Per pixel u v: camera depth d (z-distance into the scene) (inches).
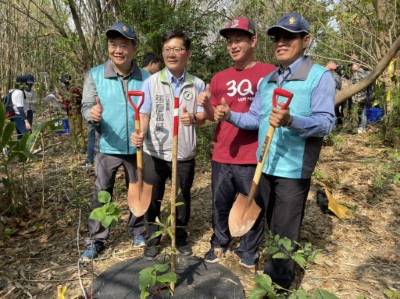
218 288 97.6
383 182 183.6
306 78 83.4
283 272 90.0
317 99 82.5
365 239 133.5
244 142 105.7
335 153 242.4
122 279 101.8
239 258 116.6
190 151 110.7
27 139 147.3
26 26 406.9
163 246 122.4
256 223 109.2
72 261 119.1
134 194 98.0
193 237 134.3
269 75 94.7
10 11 341.7
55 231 140.8
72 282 107.5
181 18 230.4
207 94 94.6
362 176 195.6
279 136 87.9
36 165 219.1
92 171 205.6
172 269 93.5
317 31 269.7
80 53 250.7
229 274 104.0
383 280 108.7
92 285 99.7
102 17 256.1
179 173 111.7
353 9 228.4
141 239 127.0
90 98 112.9
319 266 115.8
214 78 111.4
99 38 251.4
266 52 287.0
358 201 166.9
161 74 107.9
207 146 215.3
